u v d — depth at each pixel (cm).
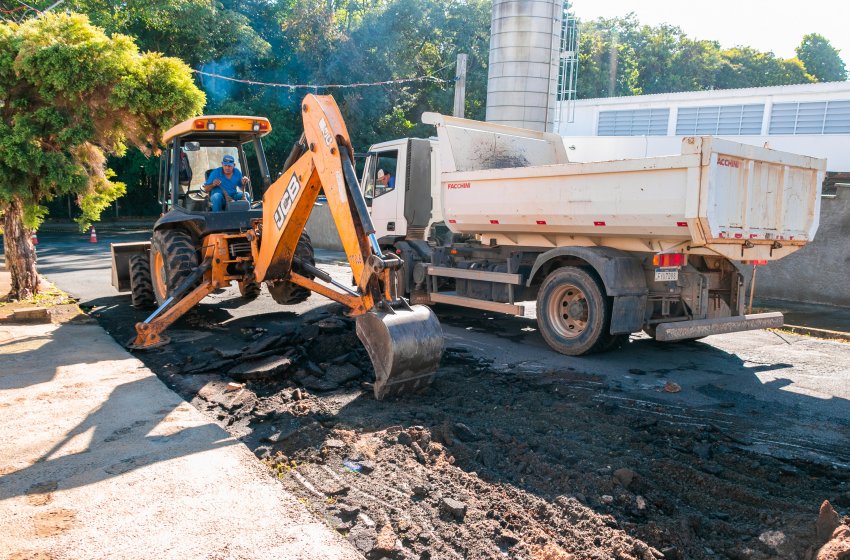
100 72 841
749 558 287
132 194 3231
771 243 658
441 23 3581
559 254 709
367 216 512
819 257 1092
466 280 860
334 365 603
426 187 950
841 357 711
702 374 630
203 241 774
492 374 608
